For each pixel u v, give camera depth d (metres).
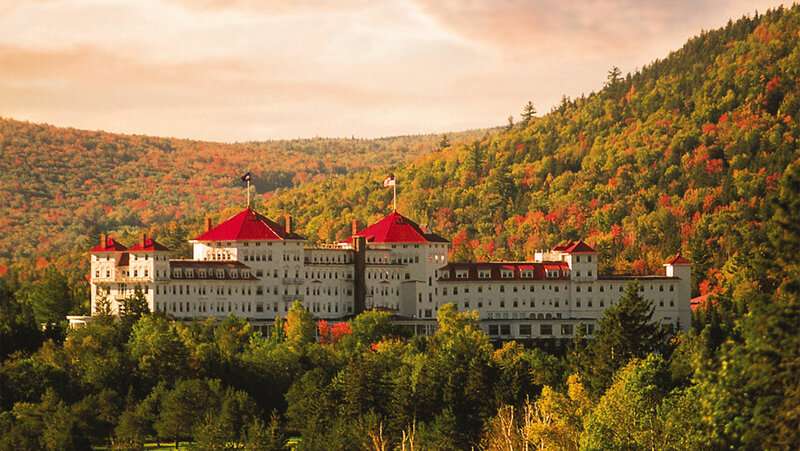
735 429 105.75
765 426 103.44
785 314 103.62
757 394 105.00
